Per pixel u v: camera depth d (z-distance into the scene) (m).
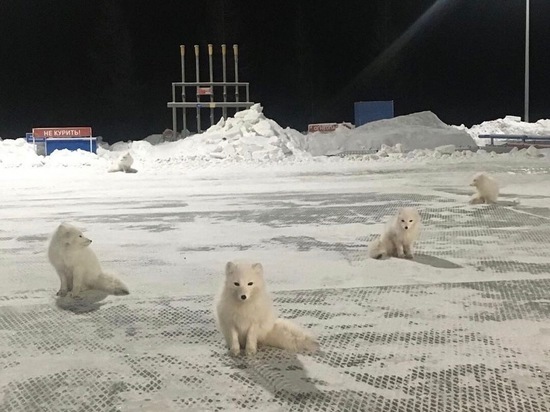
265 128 25.89
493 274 6.85
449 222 10.15
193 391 4.16
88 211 12.35
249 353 4.69
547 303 5.80
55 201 14.06
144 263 7.74
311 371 4.41
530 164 20.92
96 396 4.12
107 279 6.46
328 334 5.12
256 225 10.35
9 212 12.40
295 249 8.39
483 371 4.35
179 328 5.37
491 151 25.91
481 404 3.89
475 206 11.80
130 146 28.16
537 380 4.20
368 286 6.48
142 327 5.41
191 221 10.88
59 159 24.34
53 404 4.03
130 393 4.16
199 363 4.60
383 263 7.47
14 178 20.09
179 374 4.42
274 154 24.56
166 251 8.42
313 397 4.03
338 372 4.38
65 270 6.33
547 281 6.52
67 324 5.53
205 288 6.57
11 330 5.40
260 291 4.70
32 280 7.04
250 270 4.63
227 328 4.76
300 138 27.80
